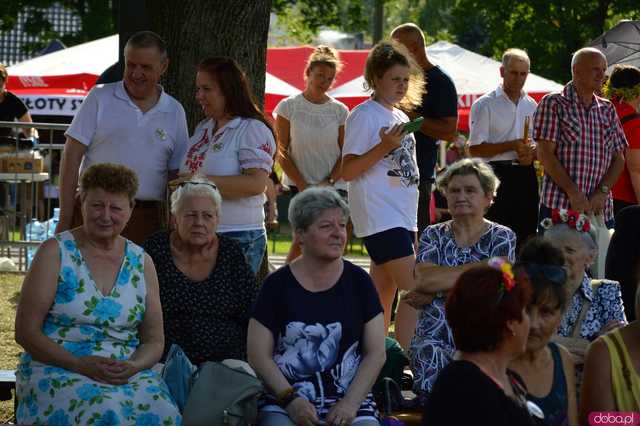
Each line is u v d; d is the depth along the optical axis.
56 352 9.11
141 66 11.86
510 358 7.21
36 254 9.40
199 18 13.37
